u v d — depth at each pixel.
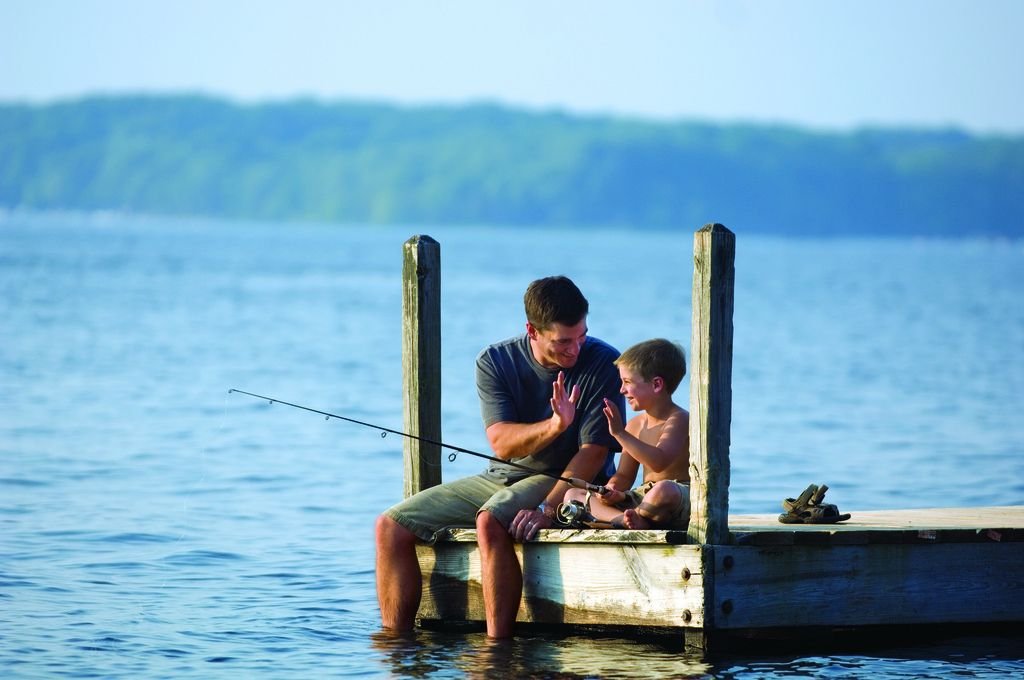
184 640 20.56
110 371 63.25
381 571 21.09
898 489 36.09
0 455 38.88
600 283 179.00
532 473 20.80
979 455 42.19
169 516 30.53
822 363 74.44
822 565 19.33
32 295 119.19
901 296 154.25
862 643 20.16
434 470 22.25
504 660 19.36
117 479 35.50
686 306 127.75
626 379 20.20
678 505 19.27
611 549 19.52
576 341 20.03
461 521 21.08
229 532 28.94
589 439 20.33
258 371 66.25
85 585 23.95
